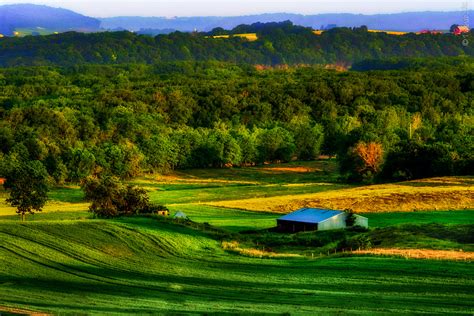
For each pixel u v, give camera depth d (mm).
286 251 136000
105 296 89125
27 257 109438
